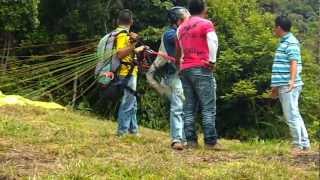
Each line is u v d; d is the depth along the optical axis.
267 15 17.80
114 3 17.14
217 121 16.61
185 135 8.33
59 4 17.50
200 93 8.13
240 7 18.19
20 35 17.05
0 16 16.11
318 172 6.78
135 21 17.34
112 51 8.70
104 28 17.12
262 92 16.19
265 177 6.28
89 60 8.93
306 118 16.34
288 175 6.47
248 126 16.30
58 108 13.71
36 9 16.12
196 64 8.08
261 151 8.24
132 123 9.16
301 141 8.86
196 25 8.11
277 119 15.98
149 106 16.34
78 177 5.93
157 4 16.98
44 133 9.03
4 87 12.45
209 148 8.20
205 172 6.43
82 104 15.28
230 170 6.48
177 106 8.31
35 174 6.00
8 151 7.26
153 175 6.18
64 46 17.03
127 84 8.84
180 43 8.24
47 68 10.09
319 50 20.61
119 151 7.48
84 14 17.17
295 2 28.22
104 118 15.51
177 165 6.67
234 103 16.27
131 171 6.26
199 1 8.23
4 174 5.93
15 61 14.70
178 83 8.37
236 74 16.09
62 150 7.32
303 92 16.28
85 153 7.27
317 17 26.19
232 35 17.14
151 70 8.53
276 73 8.87
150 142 8.49
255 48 16.14
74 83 14.58
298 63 8.84
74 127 10.47
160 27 17.44
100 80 8.79
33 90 10.76
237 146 8.97
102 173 6.21
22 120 10.55
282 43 8.87
